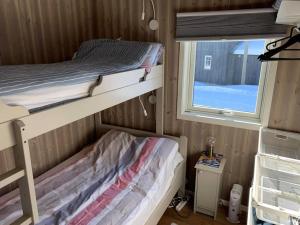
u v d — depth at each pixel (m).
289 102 2.05
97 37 2.69
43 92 1.14
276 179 1.54
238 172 2.41
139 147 2.35
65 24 2.41
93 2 2.59
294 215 1.12
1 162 1.98
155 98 2.54
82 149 2.73
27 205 1.06
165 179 2.09
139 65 1.97
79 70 1.50
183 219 2.36
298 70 1.95
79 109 1.32
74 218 1.58
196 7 2.15
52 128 1.16
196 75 2.45
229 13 1.98
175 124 2.56
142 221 1.73
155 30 2.36
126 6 2.43
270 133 2.09
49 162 2.43
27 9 2.04
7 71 1.38
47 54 2.27
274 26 1.88
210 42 2.29
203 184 2.32
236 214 2.30
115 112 2.83
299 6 1.29
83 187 1.93
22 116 1.00
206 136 2.46
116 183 2.00
